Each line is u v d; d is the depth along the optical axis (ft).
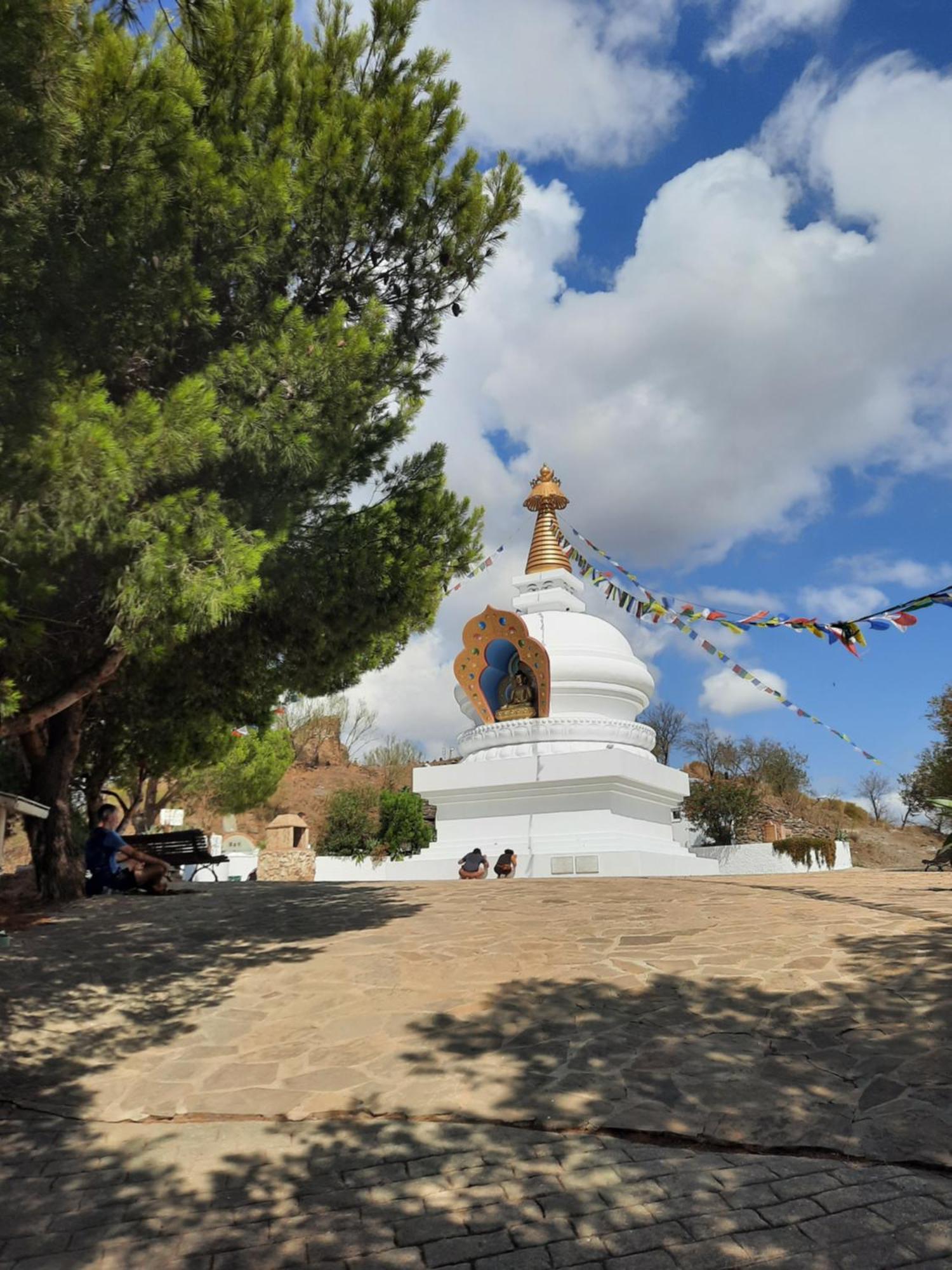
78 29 24.73
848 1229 12.98
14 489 21.89
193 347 30.78
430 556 40.60
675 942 29.09
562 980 25.80
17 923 35.70
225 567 25.22
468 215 37.24
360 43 35.81
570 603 85.71
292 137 33.60
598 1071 19.69
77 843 46.14
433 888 46.80
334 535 37.24
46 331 25.23
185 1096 20.39
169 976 29.01
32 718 31.19
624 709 77.87
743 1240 12.80
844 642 39.40
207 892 46.24
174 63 26.66
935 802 38.09
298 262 34.27
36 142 20.76
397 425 37.78
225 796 107.14
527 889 43.93
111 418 23.70
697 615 48.91
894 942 27.20
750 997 23.41
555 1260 12.57
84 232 24.64
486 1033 22.43
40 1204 15.33
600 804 67.62
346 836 94.07
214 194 26.94
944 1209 13.50
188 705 47.70
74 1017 25.55
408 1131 17.72
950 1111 16.71
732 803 108.17
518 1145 16.72
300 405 29.96
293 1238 13.66
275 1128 18.40
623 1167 15.49
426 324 39.32
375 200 34.71
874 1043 20.01
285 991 26.91
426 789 73.05
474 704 78.48
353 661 43.70
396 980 26.99
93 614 31.12
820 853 97.50
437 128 36.60
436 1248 13.10
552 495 91.30
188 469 25.22
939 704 96.94
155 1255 13.35
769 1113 17.29
